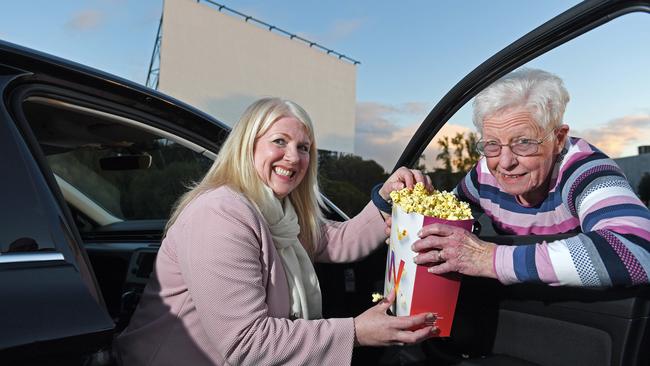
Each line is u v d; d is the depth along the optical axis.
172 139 1.88
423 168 2.31
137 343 1.39
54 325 0.95
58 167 2.20
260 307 1.30
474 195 1.85
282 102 1.60
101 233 2.25
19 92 1.25
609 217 1.27
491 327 1.53
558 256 1.18
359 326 1.33
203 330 1.36
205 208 1.36
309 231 1.82
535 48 1.64
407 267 1.34
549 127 1.44
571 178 1.47
